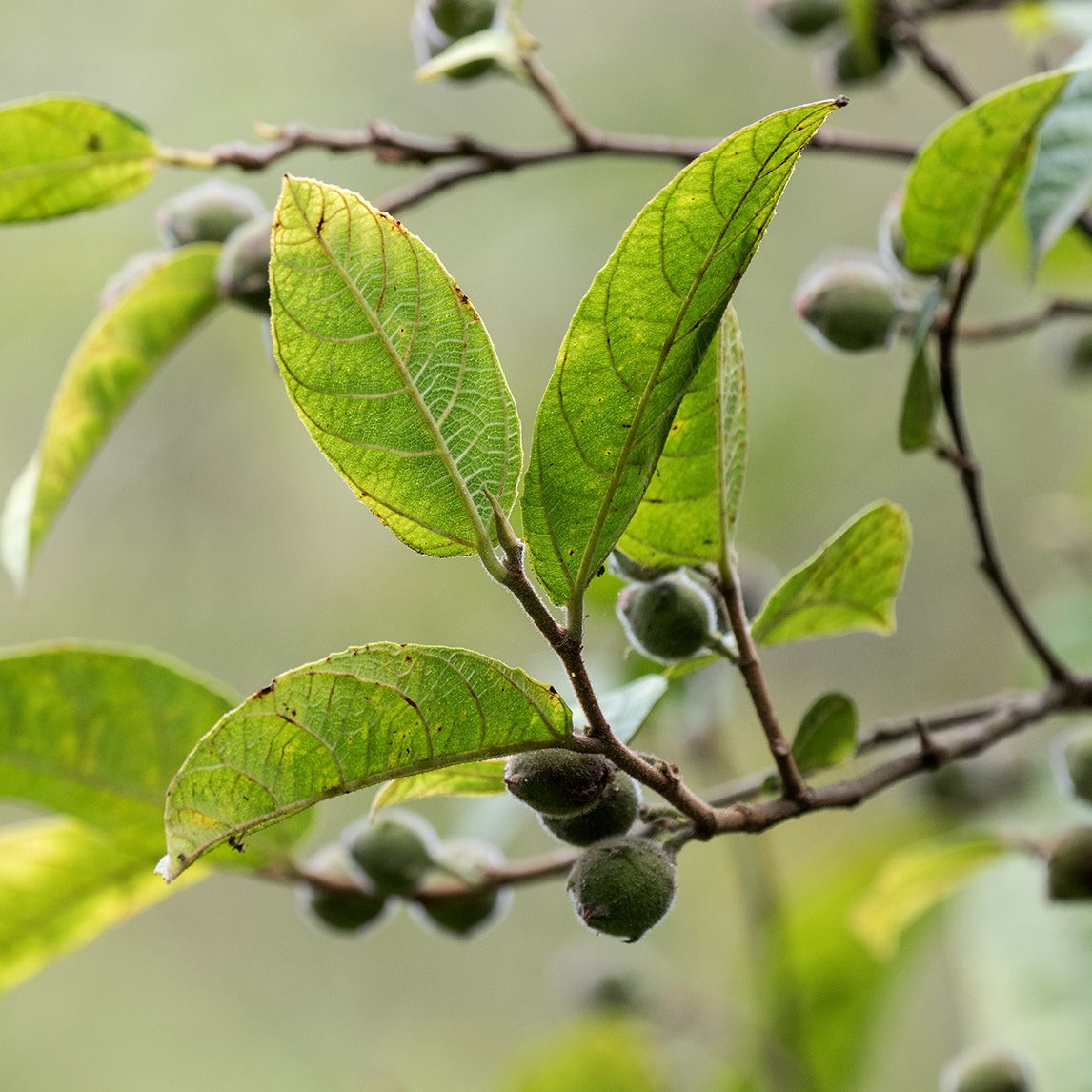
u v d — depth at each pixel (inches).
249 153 31.0
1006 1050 31.7
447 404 25.6
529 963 61.8
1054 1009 33.9
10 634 61.9
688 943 56.4
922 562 57.1
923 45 32.9
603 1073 42.0
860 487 57.2
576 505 25.7
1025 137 28.9
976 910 35.5
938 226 29.4
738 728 56.2
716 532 27.0
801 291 30.7
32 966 30.7
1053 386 57.1
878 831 39.0
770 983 38.2
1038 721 29.4
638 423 25.7
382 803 27.2
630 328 25.6
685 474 26.9
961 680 55.9
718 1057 41.6
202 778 25.6
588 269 60.4
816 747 28.0
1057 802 37.5
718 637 27.3
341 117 61.9
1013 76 58.1
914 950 38.9
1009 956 34.4
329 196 25.1
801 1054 37.7
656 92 61.5
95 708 29.4
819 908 39.0
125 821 29.7
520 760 26.0
